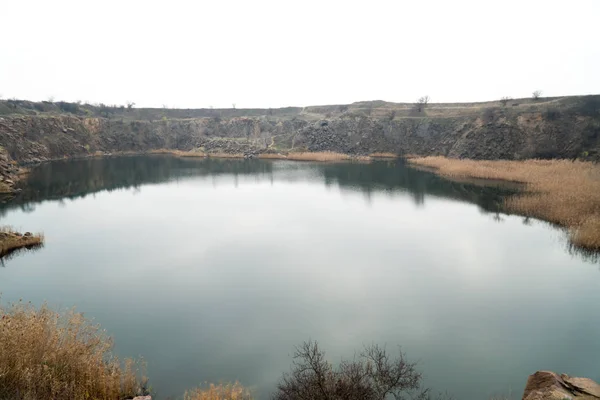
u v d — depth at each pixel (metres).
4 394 9.95
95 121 110.44
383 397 12.47
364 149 103.75
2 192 53.16
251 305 21.92
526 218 39.66
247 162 94.31
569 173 53.22
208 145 113.62
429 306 21.61
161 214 44.22
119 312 20.95
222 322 19.91
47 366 11.29
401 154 98.81
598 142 66.25
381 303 22.14
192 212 45.28
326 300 22.64
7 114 90.75
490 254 29.89
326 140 108.25
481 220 40.09
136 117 128.38
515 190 51.91
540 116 77.19
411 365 15.16
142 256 30.23
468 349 17.17
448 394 13.75
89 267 27.78
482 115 90.12
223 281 25.47
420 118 104.06
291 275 26.50
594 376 14.98
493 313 20.70
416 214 43.50
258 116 131.62
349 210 46.00
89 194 55.50
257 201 51.41
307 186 62.12
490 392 13.95
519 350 17.02
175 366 15.78
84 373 12.16
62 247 32.16
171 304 22.06
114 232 36.81
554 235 34.06
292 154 101.75
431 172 73.44
